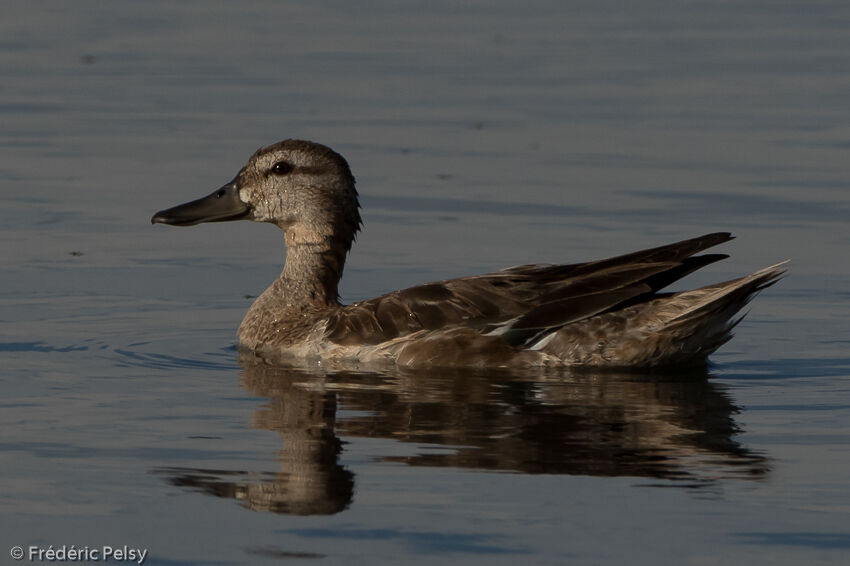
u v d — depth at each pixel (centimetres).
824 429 1047
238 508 859
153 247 1783
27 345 1334
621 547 797
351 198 1477
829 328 1434
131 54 3111
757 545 800
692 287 1617
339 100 2644
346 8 3781
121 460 952
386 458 957
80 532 821
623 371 1257
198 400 1131
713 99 2662
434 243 1773
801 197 1989
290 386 1188
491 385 1192
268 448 981
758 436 1023
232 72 2917
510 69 2966
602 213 1916
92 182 2064
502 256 1708
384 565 773
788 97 2664
